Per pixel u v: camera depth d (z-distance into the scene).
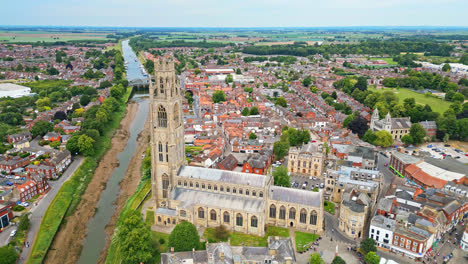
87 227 181.62
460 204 177.00
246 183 173.25
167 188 186.75
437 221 158.50
